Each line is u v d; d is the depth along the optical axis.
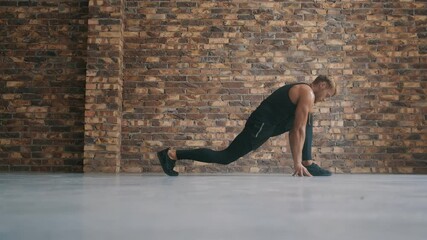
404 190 1.95
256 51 6.26
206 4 6.31
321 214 0.93
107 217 0.86
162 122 6.20
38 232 0.66
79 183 2.49
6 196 1.44
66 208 1.04
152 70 6.25
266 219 0.84
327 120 6.15
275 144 6.08
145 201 1.25
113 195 1.50
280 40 6.27
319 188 2.00
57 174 4.84
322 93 3.73
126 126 6.19
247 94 6.21
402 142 6.12
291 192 1.69
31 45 6.32
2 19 6.34
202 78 6.24
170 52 6.28
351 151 6.12
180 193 1.61
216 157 3.64
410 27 6.25
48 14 6.35
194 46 6.28
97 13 6.08
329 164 6.10
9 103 6.26
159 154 3.77
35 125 6.23
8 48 6.32
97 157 5.91
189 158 3.71
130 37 6.28
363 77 6.20
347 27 6.27
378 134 6.13
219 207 1.08
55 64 6.30
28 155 6.19
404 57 6.22
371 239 0.60
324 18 6.28
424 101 6.16
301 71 6.23
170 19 6.30
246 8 6.30
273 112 3.55
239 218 0.85
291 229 0.70
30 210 0.99
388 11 6.27
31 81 6.29
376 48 6.24
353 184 2.50
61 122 6.23
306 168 3.94
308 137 3.88
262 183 2.52
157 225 0.75
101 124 5.96
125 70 6.25
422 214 0.95
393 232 0.68
